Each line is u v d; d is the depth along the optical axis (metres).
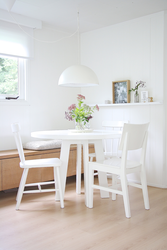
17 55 3.90
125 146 2.57
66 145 3.11
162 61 3.76
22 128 4.02
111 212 2.78
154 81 3.85
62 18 3.99
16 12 3.73
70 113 3.22
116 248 2.03
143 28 3.95
